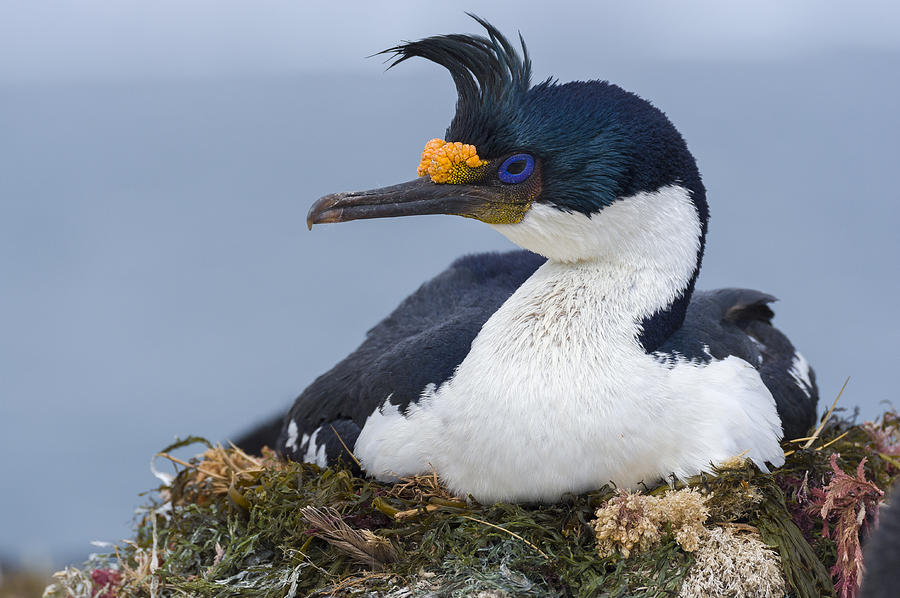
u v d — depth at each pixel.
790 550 6.64
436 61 7.04
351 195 6.98
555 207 6.80
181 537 7.64
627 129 6.68
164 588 7.21
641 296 6.82
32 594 11.51
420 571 6.66
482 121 6.84
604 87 6.94
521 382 6.55
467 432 6.69
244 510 7.63
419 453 6.96
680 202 6.88
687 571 6.46
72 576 7.87
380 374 7.38
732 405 6.80
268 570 7.08
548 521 6.71
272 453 9.00
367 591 6.64
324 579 6.89
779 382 7.75
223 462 8.22
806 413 7.93
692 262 7.02
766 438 6.95
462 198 6.89
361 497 7.09
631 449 6.55
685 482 6.70
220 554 7.26
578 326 6.67
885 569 4.96
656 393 6.60
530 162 6.78
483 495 6.82
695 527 6.52
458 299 8.62
